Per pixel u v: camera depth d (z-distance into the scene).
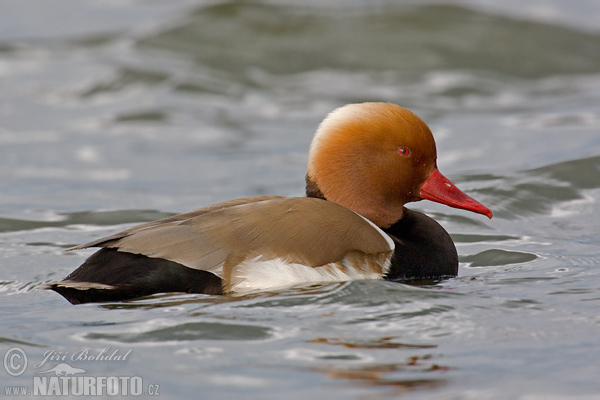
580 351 6.74
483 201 12.88
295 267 8.14
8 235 11.66
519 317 7.55
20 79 21.64
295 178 15.15
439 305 7.78
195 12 24.62
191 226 8.14
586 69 22.30
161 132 18.30
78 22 26.52
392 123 9.34
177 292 7.88
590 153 14.77
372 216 9.40
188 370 6.44
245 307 7.64
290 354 6.70
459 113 19.50
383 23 23.64
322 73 21.69
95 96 20.64
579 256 10.24
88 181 15.08
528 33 23.66
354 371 6.40
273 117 19.30
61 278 9.48
